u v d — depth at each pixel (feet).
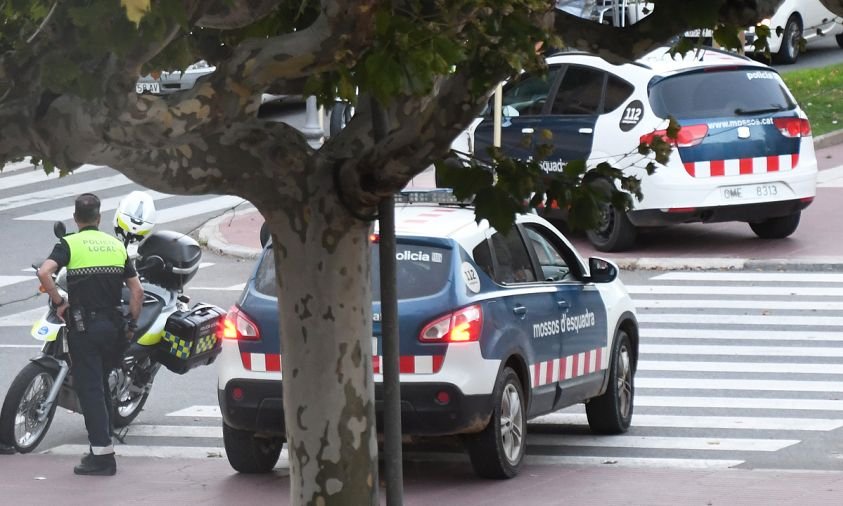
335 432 78.38
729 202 220.02
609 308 143.95
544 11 69.72
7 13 63.31
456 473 129.49
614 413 144.25
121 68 62.28
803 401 154.81
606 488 123.03
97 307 129.18
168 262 146.82
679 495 120.06
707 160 219.41
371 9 64.54
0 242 249.55
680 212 219.61
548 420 154.40
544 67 70.28
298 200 76.33
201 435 145.69
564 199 76.79
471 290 122.93
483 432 122.62
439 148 73.26
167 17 60.75
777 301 203.21
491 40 68.39
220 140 73.82
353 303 78.23
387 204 80.18
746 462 133.28
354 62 66.74
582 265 142.00
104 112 63.57
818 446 138.51
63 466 133.18
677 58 223.92
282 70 66.28
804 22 390.63
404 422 120.16
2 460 135.23
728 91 223.30
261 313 123.24
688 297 206.28
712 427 146.20
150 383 146.72
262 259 127.85
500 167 76.23
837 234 239.09
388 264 80.53
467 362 119.75
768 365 170.50
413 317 119.75
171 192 73.92
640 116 220.84
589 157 225.97
